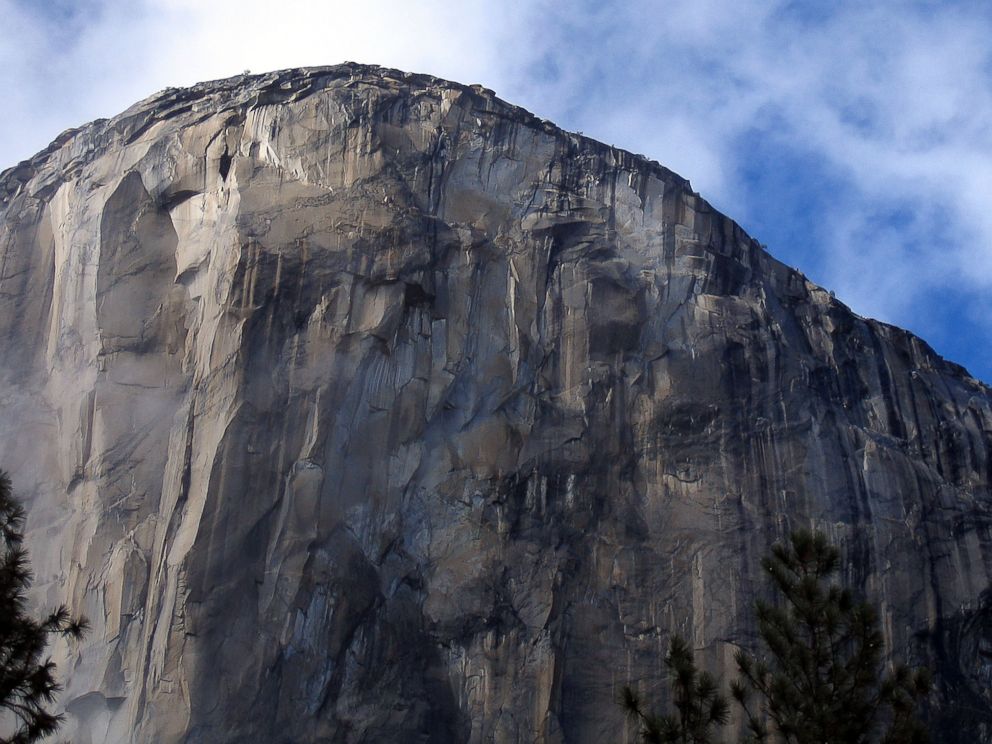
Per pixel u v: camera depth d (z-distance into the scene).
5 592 27.88
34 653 27.98
